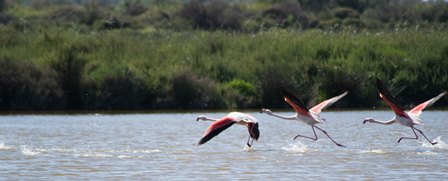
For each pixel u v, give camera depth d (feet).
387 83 110.52
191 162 55.42
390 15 184.55
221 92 110.01
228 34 133.59
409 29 136.26
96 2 196.75
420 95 111.96
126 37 130.11
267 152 61.00
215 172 50.93
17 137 71.51
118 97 107.55
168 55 119.03
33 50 118.62
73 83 107.24
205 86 108.88
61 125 83.46
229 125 50.72
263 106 109.09
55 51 113.19
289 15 185.47
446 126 82.48
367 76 111.24
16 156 58.29
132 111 104.22
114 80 107.86
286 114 96.68
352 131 77.97
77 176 49.34
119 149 62.80
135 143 66.90
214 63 115.34
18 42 123.65
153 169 52.24
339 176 49.24
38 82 106.42
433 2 185.57
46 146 64.64
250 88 110.63
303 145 65.87
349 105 109.91
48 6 208.03
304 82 110.01
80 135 73.36
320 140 70.08
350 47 120.78
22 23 152.05
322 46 120.16
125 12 196.54
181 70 109.81
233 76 113.70
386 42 122.42
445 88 112.27
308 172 50.93
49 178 48.52
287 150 62.39
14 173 50.34
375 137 72.23
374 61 116.16
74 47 118.42
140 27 176.04
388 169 52.01
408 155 59.00
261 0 208.64
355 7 204.13
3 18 179.11
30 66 108.06
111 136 72.59
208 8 180.86
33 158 57.31
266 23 178.60
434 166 53.26
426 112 101.30
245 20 181.57
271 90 108.78
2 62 106.83
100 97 107.34
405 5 190.08
